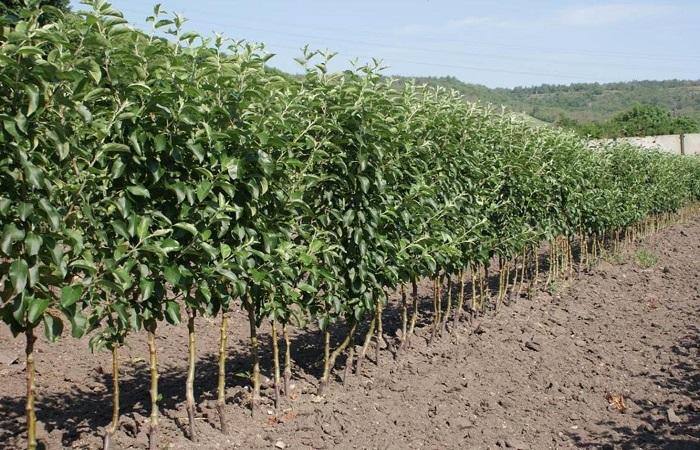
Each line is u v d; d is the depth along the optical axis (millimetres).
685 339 9367
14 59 3330
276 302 5367
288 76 5566
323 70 5750
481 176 8367
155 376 4672
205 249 4402
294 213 5418
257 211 5035
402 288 7699
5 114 3291
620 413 6629
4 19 3311
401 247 6551
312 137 5527
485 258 8648
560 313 10680
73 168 3857
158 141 4113
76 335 3648
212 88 4457
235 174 4512
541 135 10508
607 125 63031
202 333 8516
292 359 7531
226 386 6445
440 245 7270
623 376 7781
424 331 8953
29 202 3494
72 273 3949
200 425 5309
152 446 4723
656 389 7316
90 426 5266
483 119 8781
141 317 4344
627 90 174500
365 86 5699
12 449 4738
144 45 4230
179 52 4453
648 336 9594
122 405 5836
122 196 4082
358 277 6148
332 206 5961
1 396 5914
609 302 11734
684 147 40531
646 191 17406
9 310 3631
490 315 10023
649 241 20062
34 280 3496
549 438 5930
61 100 3527
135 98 4172
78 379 6555
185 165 4547
